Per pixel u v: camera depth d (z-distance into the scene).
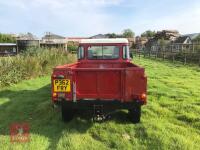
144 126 5.75
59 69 5.48
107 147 4.81
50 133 5.52
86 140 5.11
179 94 9.01
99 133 5.44
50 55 17.08
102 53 8.33
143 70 5.37
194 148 4.73
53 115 6.68
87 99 5.55
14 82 11.50
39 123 6.16
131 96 5.43
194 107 7.29
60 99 5.55
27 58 14.08
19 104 7.92
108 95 5.50
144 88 5.39
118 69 5.39
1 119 6.53
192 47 24.06
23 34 61.44
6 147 4.81
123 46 8.23
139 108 5.80
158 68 18.45
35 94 9.39
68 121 6.15
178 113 6.83
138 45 69.38
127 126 5.79
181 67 19.34
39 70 14.14
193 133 5.47
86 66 8.38
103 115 5.84
